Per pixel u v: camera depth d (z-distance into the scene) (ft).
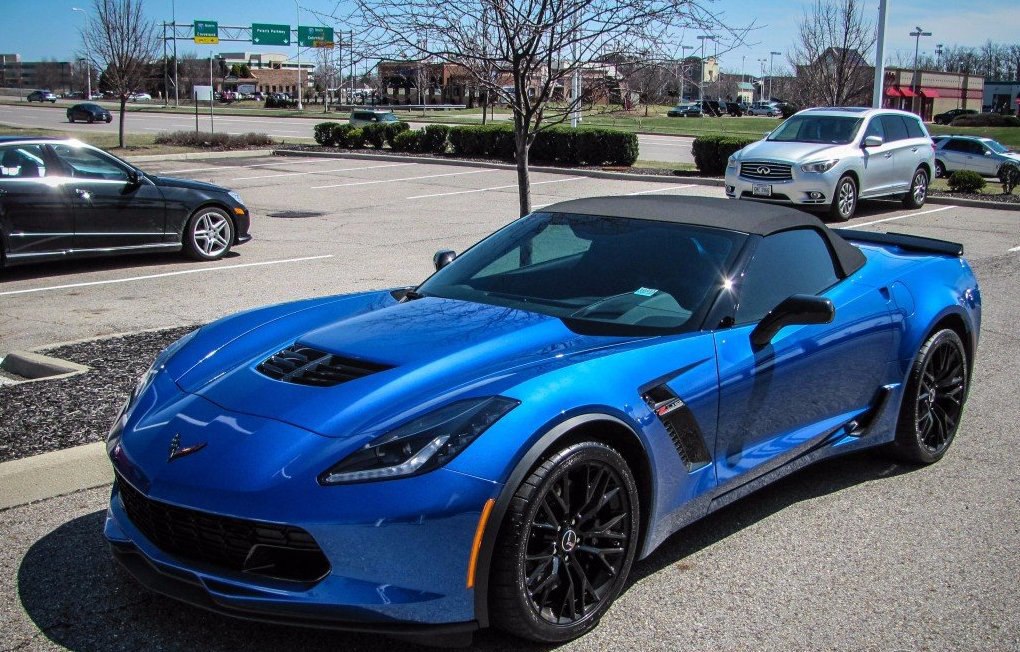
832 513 13.06
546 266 12.90
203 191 35.06
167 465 9.34
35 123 161.68
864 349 13.53
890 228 45.44
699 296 11.85
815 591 10.78
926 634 9.87
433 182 67.05
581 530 9.64
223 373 10.89
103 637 9.60
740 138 68.23
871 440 14.19
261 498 8.68
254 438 9.29
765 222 13.20
